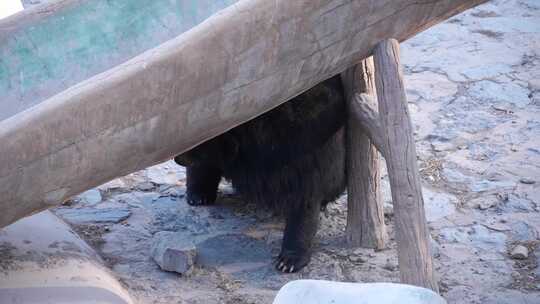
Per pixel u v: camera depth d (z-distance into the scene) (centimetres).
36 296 489
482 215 645
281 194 586
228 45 441
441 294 544
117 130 431
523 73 863
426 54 916
